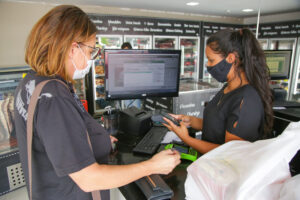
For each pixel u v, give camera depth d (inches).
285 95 73.5
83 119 27.2
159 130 54.9
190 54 242.7
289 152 26.2
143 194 32.8
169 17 210.5
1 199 68.9
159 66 59.1
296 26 194.4
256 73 37.9
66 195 28.3
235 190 24.9
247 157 28.0
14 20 144.2
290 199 22.6
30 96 24.8
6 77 62.4
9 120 64.0
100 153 32.8
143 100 98.2
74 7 26.5
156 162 30.2
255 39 38.2
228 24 241.6
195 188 29.5
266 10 193.6
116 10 183.2
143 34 193.6
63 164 23.1
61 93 24.5
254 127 36.6
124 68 56.6
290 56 85.0
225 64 39.6
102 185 25.6
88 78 157.2
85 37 26.6
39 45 24.6
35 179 26.1
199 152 44.7
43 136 23.1
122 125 56.7
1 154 62.7
